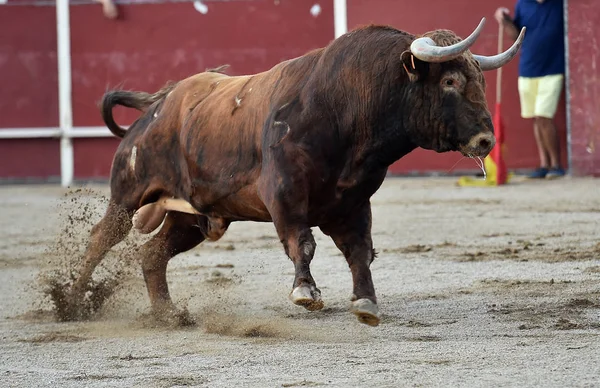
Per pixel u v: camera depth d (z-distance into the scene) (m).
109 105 15.06
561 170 32.25
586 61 32.03
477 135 10.67
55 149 36.44
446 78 10.74
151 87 35.62
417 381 9.11
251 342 11.31
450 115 10.77
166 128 13.57
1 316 13.91
